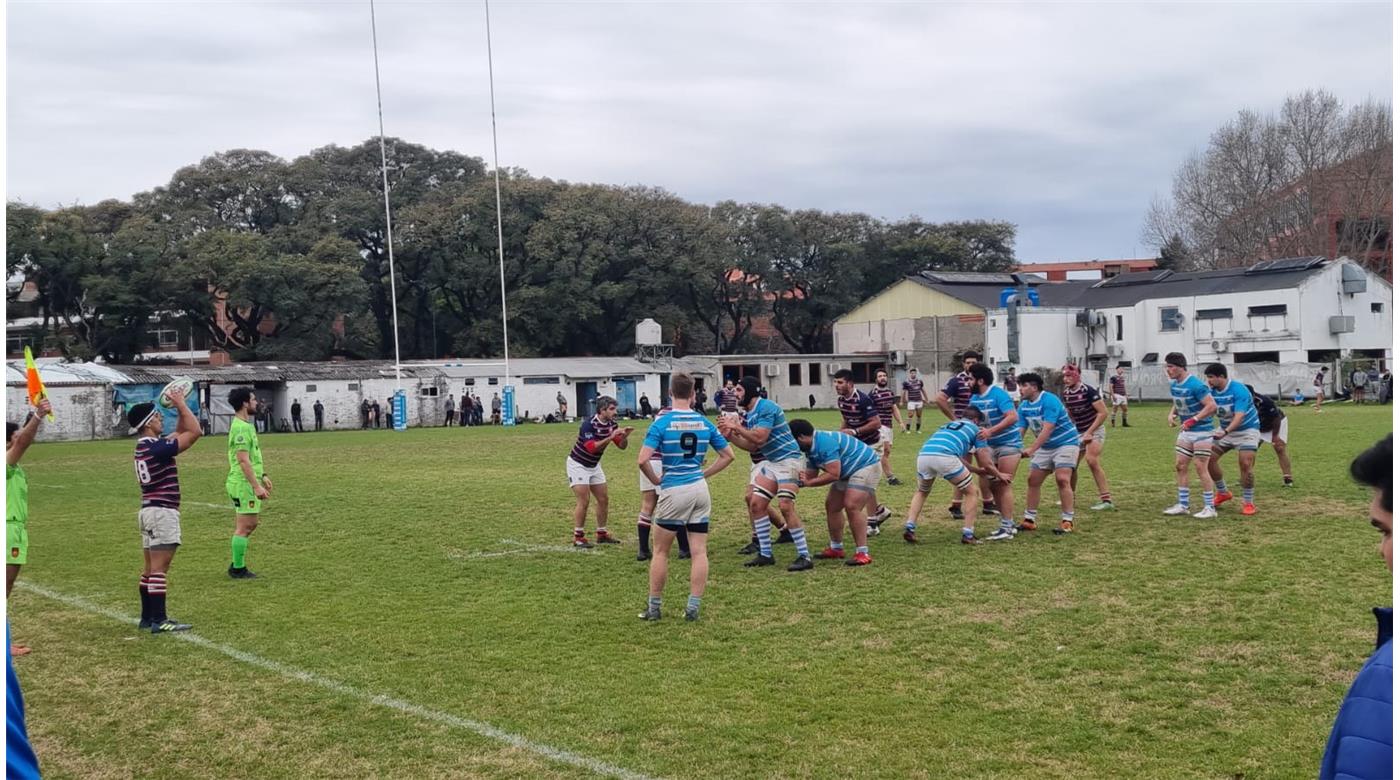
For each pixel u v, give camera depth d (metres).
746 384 12.39
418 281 64.44
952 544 12.52
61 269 54.84
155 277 55.88
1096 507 15.06
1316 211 62.28
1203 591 9.58
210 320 60.16
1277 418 16.67
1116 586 9.91
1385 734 2.24
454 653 8.20
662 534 9.12
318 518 16.30
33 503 19.27
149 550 9.13
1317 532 12.57
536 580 11.08
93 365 48.53
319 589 10.77
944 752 5.92
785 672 7.49
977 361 13.00
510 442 35.84
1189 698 6.71
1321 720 6.25
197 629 9.12
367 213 63.03
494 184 61.78
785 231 68.38
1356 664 7.30
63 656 8.31
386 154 66.94
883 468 18.94
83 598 10.52
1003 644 8.06
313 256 58.72
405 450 32.31
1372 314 56.03
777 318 72.25
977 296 63.00
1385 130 61.00
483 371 56.00
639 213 64.06
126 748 6.27
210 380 49.19
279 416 52.00
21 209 53.38
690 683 7.29
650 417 57.12
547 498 18.50
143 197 64.25
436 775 5.76
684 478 9.04
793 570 11.18
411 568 11.88
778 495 11.52
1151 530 13.05
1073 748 5.93
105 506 18.69
